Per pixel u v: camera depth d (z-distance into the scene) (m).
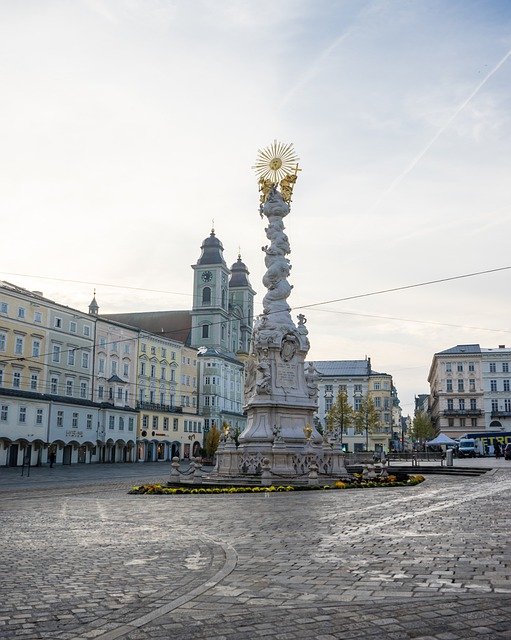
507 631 5.91
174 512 17.11
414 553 10.04
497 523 13.47
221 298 114.69
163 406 88.25
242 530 13.21
